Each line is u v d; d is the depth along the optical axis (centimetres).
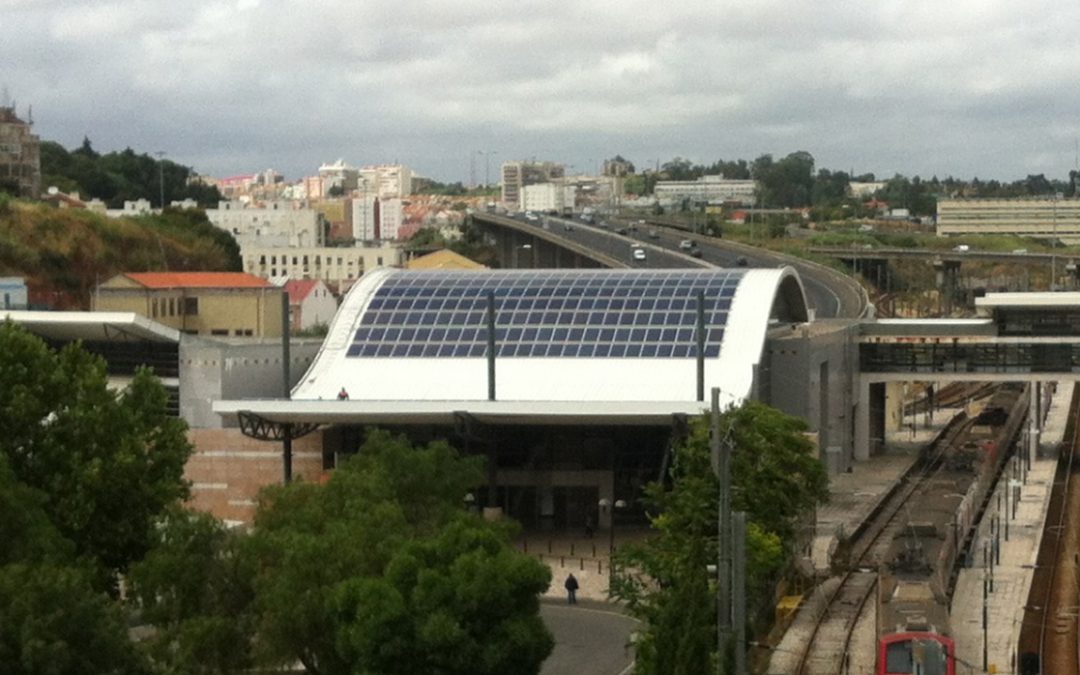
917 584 11350
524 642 9669
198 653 9731
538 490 17500
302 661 10275
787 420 13125
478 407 16350
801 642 11750
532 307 18975
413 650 9638
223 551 10369
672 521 11731
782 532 12406
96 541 11981
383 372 18225
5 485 10594
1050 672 11056
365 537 10512
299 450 17475
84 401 12425
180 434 12950
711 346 18075
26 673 8462
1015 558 15088
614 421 16438
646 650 8794
